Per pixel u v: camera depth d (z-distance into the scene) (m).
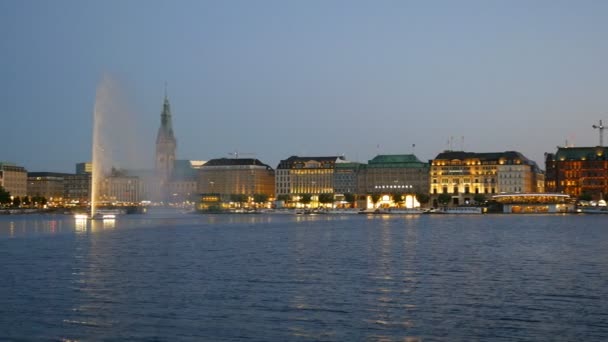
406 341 40.47
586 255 86.88
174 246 101.88
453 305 50.19
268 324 44.16
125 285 58.94
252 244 107.12
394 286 58.78
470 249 96.56
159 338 40.81
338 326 43.72
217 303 50.66
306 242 112.25
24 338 40.72
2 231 146.50
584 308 49.19
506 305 50.25
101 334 41.69
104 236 127.50
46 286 58.28
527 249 96.56
